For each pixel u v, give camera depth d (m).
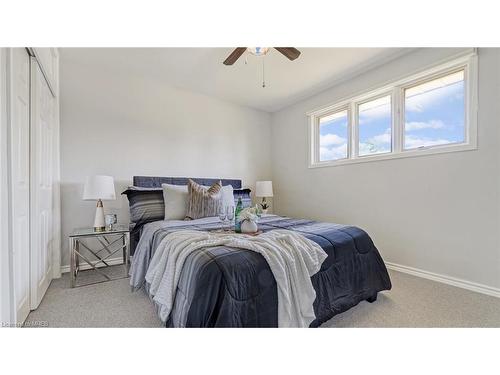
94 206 2.75
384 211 2.80
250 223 1.77
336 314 1.59
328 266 1.62
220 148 3.85
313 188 3.73
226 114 3.93
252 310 1.19
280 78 3.15
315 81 3.24
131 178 3.01
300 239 1.58
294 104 4.06
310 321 1.37
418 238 2.49
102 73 2.83
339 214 3.33
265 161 4.43
